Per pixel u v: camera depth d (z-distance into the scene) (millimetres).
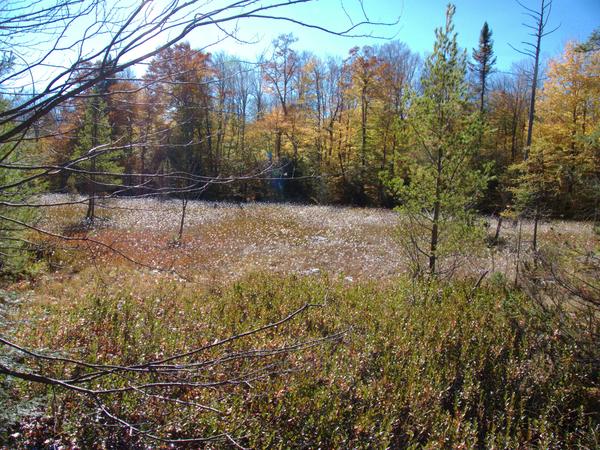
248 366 4996
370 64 32219
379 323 7289
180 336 6145
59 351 3691
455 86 9164
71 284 8805
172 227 17844
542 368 6074
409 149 9812
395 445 4453
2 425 3477
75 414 4090
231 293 8562
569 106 21609
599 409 5406
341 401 4930
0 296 4789
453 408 5230
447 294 8852
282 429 4383
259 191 30641
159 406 4250
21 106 1786
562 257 6336
